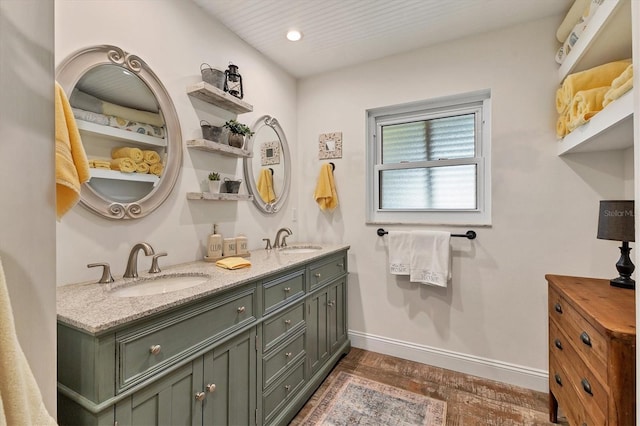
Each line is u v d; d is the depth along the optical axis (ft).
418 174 7.95
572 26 5.45
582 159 5.96
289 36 6.88
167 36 5.24
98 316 2.82
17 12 1.57
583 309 3.66
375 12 6.06
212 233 6.12
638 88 2.16
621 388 2.96
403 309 7.74
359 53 7.66
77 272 4.04
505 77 6.59
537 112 6.31
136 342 2.96
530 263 6.42
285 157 8.47
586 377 3.68
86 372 2.73
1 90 1.52
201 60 5.89
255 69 7.38
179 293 3.55
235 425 4.19
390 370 7.13
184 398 3.45
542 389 6.27
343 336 7.84
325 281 6.90
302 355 5.88
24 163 1.61
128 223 4.65
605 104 3.96
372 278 8.11
